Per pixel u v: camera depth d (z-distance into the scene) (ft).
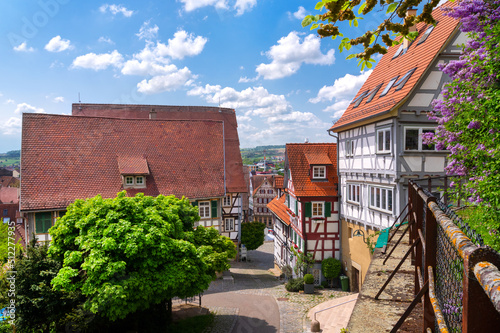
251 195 272.31
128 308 43.34
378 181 56.13
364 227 62.95
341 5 9.50
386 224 53.98
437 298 7.58
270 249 154.81
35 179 69.97
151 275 45.19
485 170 19.57
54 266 45.29
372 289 14.53
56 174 72.28
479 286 3.76
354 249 62.80
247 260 118.62
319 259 76.54
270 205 114.11
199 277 48.83
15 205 172.45
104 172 76.95
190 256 48.98
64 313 44.06
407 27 10.28
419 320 11.28
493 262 3.71
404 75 54.19
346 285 71.36
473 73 21.29
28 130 75.00
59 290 42.78
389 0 9.97
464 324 3.92
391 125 50.78
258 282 82.17
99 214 46.85
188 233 55.36
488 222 18.94
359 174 64.18
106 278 41.37
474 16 19.97
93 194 72.90
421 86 48.98
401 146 49.42
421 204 12.44
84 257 44.78
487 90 20.08
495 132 19.54
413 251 17.43
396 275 16.20
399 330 10.59
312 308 58.59
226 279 82.48
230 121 125.80
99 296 40.91
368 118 56.03
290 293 69.62
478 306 3.77
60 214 68.64
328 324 49.21
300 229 78.18
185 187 82.94
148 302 45.50
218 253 55.93
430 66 48.49
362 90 73.26
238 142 117.39
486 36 20.15
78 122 80.94
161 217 49.65
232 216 107.04
